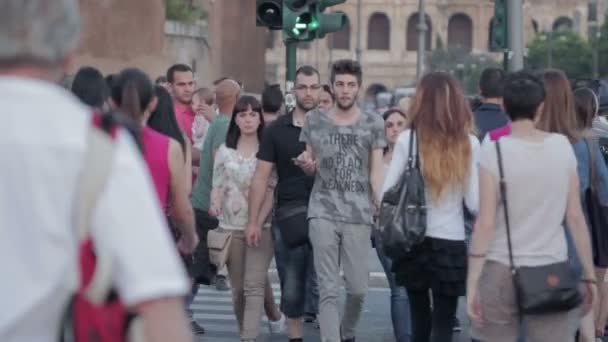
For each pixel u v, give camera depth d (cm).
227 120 1486
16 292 372
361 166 1223
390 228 1022
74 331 397
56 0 385
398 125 1459
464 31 14188
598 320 1274
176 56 4016
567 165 873
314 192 1229
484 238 870
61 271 376
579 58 10894
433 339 1068
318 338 1471
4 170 373
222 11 4519
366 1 14162
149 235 380
